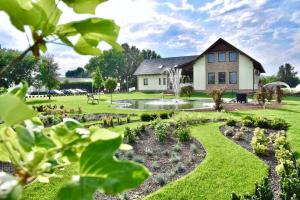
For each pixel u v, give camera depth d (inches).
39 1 26.0
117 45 28.2
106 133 25.4
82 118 711.1
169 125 556.4
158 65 2130.9
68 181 23.2
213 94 885.8
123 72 3245.6
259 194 209.5
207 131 517.7
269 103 1111.0
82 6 26.2
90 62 3240.7
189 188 262.1
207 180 279.9
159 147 423.5
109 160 23.4
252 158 348.2
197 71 1745.8
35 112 20.1
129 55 3292.3
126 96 1706.4
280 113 765.9
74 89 2812.5
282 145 377.1
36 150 27.5
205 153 386.9
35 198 231.6
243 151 379.2
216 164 324.2
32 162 26.5
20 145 25.8
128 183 22.7
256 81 1769.2
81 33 26.7
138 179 22.8
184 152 395.2
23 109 19.5
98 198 250.5
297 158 346.9
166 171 325.7
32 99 1630.2
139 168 23.0
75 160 29.2
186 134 453.4
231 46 1633.9
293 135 465.7
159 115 677.3
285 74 3056.1
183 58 2106.3
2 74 25.4
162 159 369.4
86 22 26.3
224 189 262.4
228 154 364.2
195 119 637.3
